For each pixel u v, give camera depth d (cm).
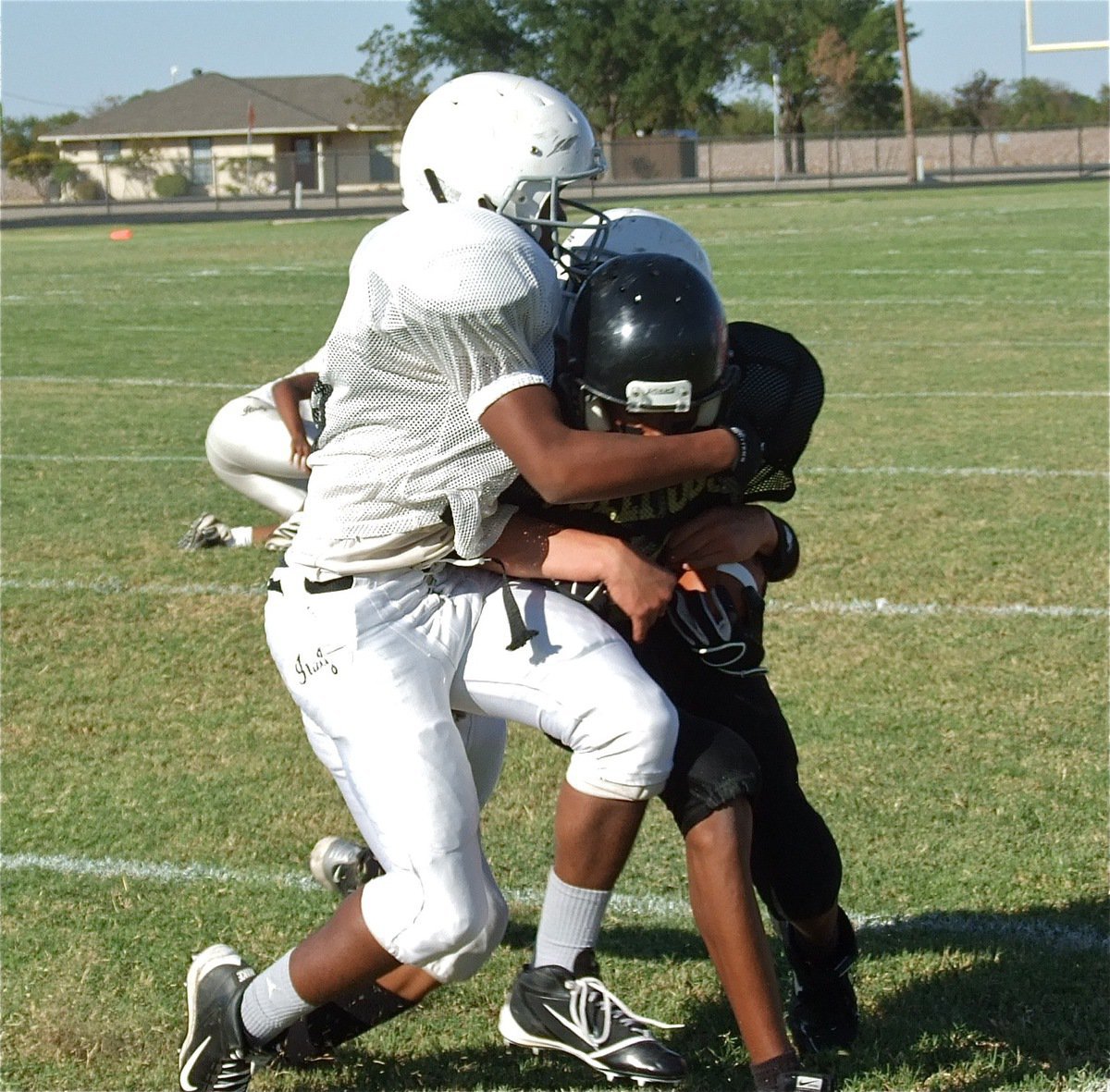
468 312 539
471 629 592
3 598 1359
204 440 2094
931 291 3638
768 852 627
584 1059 584
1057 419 2114
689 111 13612
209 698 1117
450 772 566
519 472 577
